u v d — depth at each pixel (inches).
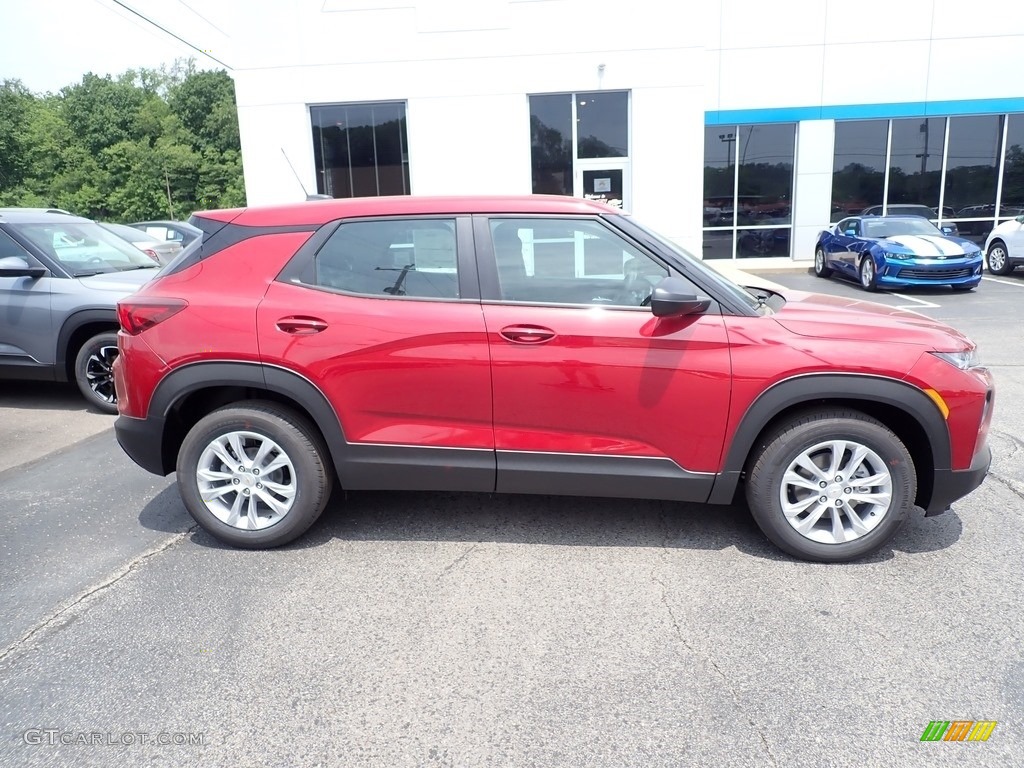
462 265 137.7
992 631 115.3
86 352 249.3
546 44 498.3
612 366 132.6
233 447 144.2
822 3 670.5
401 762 91.0
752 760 90.0
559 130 516.4
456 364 135.3
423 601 127.9
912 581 131.0
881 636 114.6
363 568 139.9
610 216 137.6
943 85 682.8
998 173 699.4
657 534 151.9
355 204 142.9
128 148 2347.4
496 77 504.1
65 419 249.6
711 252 729.6
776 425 136.2
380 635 117.9
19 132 2468.0
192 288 143.4
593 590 130.4
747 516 159.9
